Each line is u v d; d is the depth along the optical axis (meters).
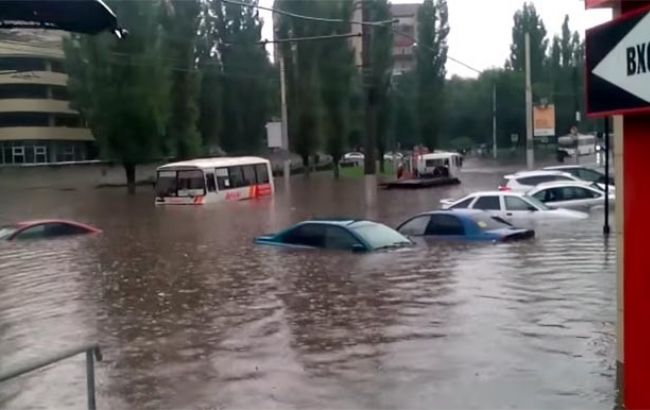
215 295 13.41
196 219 30.77
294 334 10.40
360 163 84.06
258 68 63.56
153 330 11.04
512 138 82.44
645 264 4.55
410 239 18.92
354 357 9.18
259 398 7.89
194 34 57.16
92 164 62.09
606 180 19.61
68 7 4.91
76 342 10.55
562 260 15.66
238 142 64.62
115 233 25.30
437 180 53.28
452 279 13.83
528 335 9.82
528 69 45.59
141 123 52.81
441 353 9.18
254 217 31.08
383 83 65.50
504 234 18.95
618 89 4.51
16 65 62.16
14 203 43.19
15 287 15.19
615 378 7.96
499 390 7.79
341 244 17.97
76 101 56.34
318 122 61.84
